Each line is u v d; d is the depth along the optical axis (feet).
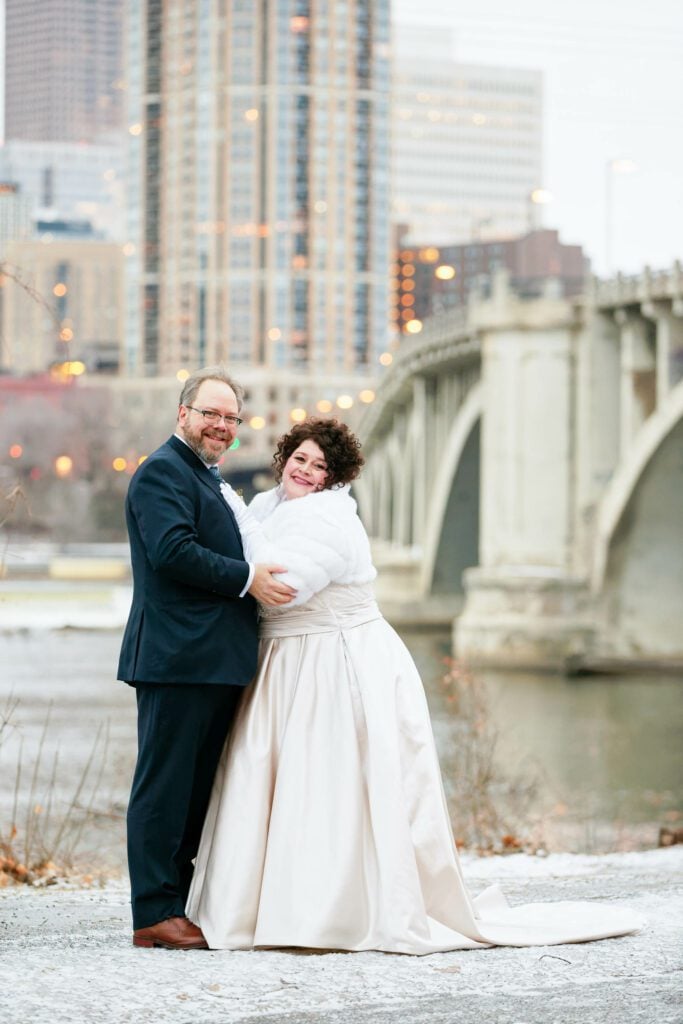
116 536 376.48
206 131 639.35
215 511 18.43
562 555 153.99
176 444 18.69
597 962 17.07
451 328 173.47
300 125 636.48
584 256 437.17
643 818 70.64
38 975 16.29
